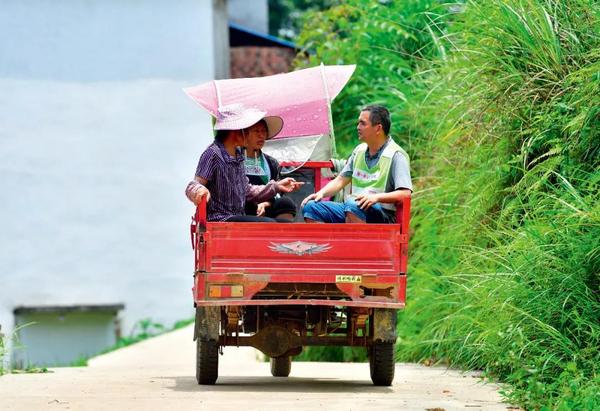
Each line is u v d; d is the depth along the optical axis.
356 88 38.12
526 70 26.89
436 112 31.73
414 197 32.28
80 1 60.41
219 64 62.91
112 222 60.50
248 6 76.50
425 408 18.70
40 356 59.69
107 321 60.53
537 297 23.05
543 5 26.84
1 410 18.67
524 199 26.66
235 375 27.78
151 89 60.91
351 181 23.41
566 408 18.00
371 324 22.36
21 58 60.09
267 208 23.72
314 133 26.34
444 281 29.78
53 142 60.19
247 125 22.08
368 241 20.83
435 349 29.27
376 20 38.56
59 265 59.97
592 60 25.23
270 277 20.70
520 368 21.34
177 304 60.69
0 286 59.47
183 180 61.03
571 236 22.98
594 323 22.00
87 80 60.53
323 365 31.41
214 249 20.64
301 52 42.94
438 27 32.34
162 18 61.06
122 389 22.30
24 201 59.88
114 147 60.62
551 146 25.97
